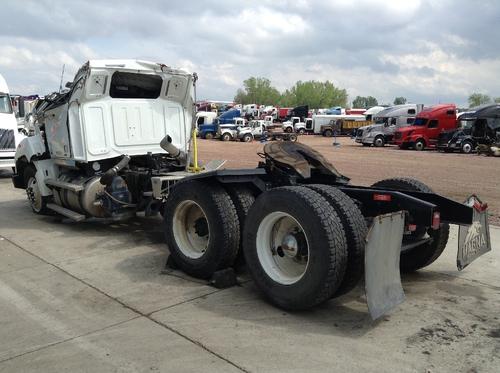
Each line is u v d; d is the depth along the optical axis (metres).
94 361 3.47
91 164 7.45
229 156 25.42
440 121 32.78
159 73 7.54
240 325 4.04
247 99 140.62
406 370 3.31
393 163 21.72
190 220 5.43
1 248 6.50
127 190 7.32
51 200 8.33
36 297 4.73
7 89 13.92
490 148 27.00
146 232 7.39
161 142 7.26
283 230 4.51
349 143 40.72
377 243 3.87
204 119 51.06
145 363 3.43
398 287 4.18
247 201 5.08
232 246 4.96
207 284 5.04
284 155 5.37
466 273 5.46
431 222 4.46
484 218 5.09
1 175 14.74
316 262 3.98
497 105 28.86
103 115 7.32
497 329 3.98
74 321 4.17
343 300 4.59
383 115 37.72
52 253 6.25
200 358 3.49
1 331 3.99
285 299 4.27
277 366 3.37
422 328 3.99
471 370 3.32
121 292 4.84
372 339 3.78
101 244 6.68
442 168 19.39
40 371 3.34
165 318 4.20
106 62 6.99
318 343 3.71
